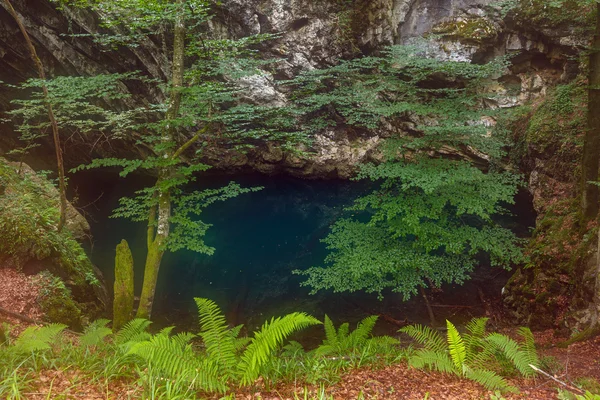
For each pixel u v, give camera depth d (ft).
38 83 24.64
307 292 47.09
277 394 14.07
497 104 65.98
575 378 18.56
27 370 14.49
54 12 58.29
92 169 84.74
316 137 78.59
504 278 46.03
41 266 28.89
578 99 50.24
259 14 66.44
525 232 57.36
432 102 34.12
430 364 16.98
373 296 44.55
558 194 48.93
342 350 21.56
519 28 65.72
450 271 34.73
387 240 35.86
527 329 19.08
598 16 31.48
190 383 13.46
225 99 30.81
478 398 14.60
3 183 33.96
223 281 50.88
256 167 84.02
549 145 51.96
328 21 68.74
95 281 32.53
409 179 31.94
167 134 29.35
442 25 69.31
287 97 70.79
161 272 51.93
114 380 14.38
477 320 19.99
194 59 59.31
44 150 76.95
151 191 28.58
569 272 32.63
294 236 72.43
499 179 34.71
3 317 23.59
